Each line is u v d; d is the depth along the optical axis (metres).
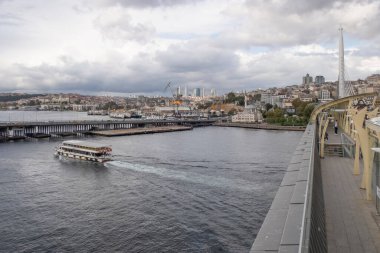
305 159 20.52
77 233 48.41
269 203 59.94
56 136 188.00
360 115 24.16
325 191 25.11
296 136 190.50
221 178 78.81
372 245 15.82
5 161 101.69
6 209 58.00
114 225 51.03
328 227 18.09
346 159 38.72
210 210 56.91
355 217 19.48
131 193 67.38
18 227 50.53
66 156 109.19
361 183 25.81
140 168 91.56
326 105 60.41
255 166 93.44
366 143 23.41
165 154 117.06
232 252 42.31
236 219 52.69
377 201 20.56
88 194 66.88
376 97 57.38
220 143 153.75
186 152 122.25
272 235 10.83
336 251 15.31
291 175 17.70
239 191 67.56
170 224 51.03
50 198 64.31
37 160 103.75
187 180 77.06
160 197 64.38
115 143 154.38
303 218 10.95
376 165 21.02
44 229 49.81
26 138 172.50
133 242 45.47
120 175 83.25
